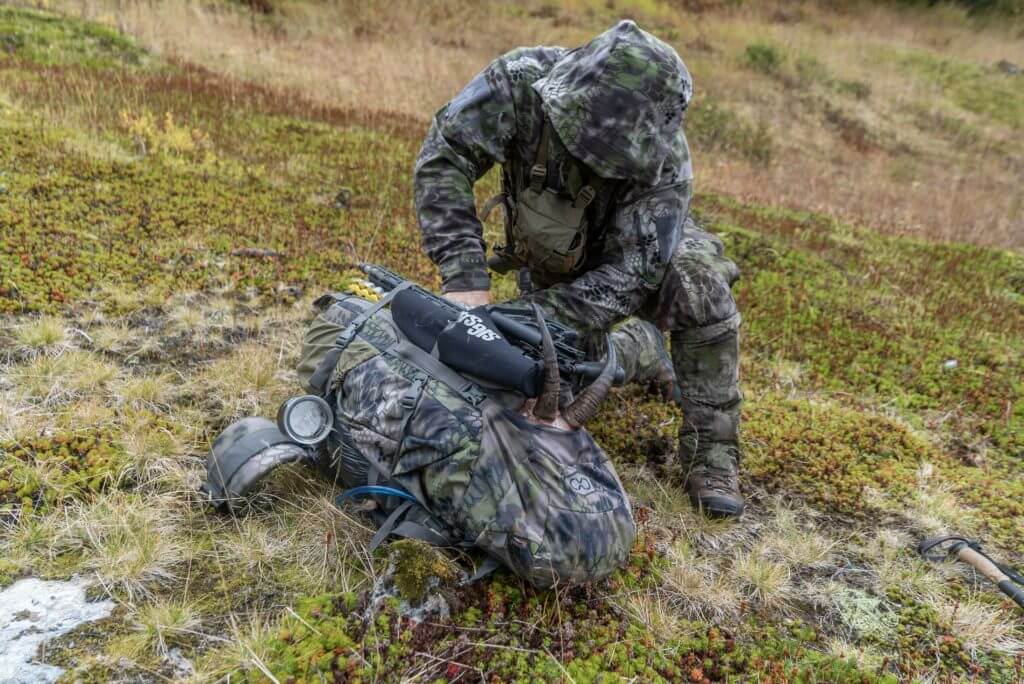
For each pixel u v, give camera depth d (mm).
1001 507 3686
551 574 2439
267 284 4715
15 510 2684
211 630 2369
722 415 3299
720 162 12758
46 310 3945
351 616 2396
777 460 3842
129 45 10281
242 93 9156
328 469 2945
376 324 2932
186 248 4953
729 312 3150
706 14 21219
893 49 21328
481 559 2662
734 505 3295
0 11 9844
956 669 2721
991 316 6324
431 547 2527
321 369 2904
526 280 3256
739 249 6906
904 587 3102
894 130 16969
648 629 2666
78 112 7035
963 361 5340
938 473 3912
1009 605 3025
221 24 13312
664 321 3230
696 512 3363
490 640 2443
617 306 3021
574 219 2994
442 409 2551
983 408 4711
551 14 19234
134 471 2973
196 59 10914
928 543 3299
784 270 6688
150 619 2324
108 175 5871
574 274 3303
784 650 2684
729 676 2545
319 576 2629
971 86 19875
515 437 2504
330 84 11219
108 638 2273
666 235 2967
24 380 3365
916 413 4637
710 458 3344
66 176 5637
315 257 5238
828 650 2738
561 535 2432
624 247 2998
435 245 2977
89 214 5137
